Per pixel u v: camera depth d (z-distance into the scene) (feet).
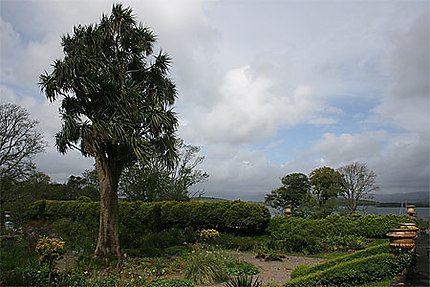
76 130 31.12
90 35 33.94
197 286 23.76
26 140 64.39
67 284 22.67
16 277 21.97
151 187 67.62
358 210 80.69
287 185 99.14
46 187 85.30
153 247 39.45
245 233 52.90
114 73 33.50
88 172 77.56
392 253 20.68
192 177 72.74
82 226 52.26
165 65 37.52
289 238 43.06
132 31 35.22
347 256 22.72
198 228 52.90
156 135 35.45
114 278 24.93
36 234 44.37
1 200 62.49
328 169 95.35
